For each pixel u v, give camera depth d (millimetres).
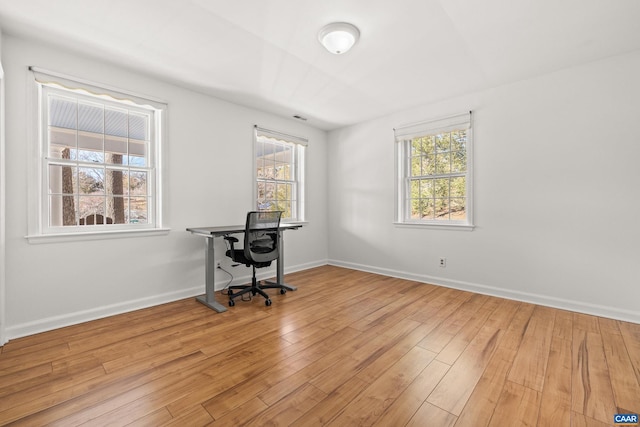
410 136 4070
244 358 1988
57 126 2604
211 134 3580
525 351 2074
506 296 3287
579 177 2844
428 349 2111
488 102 3375
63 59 2527
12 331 2273
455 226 3664
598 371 1815
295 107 3998
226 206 3736
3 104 2154
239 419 1409
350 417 1423
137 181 3078
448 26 2197
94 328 2477
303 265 4812
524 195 3156
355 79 3129
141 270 2996
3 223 2162
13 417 1416
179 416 1430
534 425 1364
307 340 2262
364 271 4664
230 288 3354
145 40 2381
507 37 2348
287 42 2414
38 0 1893
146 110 3105
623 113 2629
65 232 2584
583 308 2818
